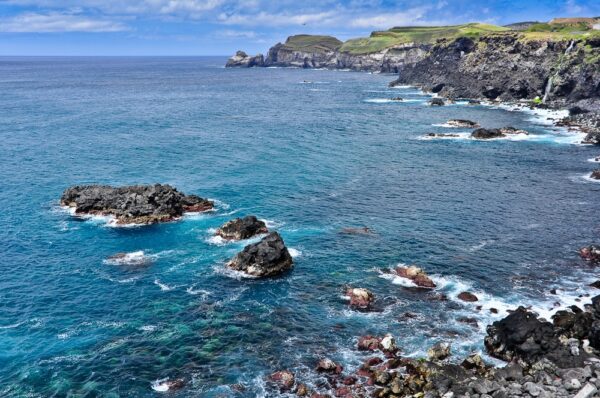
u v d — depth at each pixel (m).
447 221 73.31
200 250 63.66
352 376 39.59
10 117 165.88
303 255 62.16
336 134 142.75
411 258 61.12
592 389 33.47
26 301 51.31
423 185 91.81
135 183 90.69
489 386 35.78
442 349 42.00
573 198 83.38
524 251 62.75
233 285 54.88
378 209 78.81
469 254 62.06
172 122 160.62
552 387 35.25
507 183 92.88
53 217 74.25
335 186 90.81
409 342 44.19
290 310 49.81
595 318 44.69
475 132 135.75
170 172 98.31
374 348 43.16
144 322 47.75
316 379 39.41
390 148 124.00
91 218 73.94
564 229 69.69
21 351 43.19
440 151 120.50
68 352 43.16
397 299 51.66
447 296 52.03
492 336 43.47
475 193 86.88
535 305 49.94
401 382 37.56
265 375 40.09
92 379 39.75
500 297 51.72
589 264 58.97
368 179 95.62
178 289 53.94
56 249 63.62
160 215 72.88
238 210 77.81
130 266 59.25
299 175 97.62
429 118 171.75
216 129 148.50
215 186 89.50
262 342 44.56
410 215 76.06
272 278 56.47
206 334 45.81
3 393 38.09
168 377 40.03
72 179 93.00
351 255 62.09
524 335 41.56
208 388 38.66
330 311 49.56
